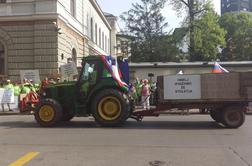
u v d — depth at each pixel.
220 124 17.20
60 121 18.09
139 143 12.13
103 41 70.69
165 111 18.27
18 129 15.91
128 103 16.66
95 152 10.66
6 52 34.38
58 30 33.47
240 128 15.91
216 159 9.73
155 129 15.59
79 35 43.25
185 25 55.56
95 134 14.20
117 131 15.02
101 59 17.14
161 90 16.75
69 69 26.28
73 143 12.18
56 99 17.42
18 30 34.16
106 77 17.05
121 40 62.03
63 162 9.45
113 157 10.01
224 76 16.27
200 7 55.44
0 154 10.44
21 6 33.97
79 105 17.28
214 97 16.28
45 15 33.44
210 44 55.78
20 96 25.50
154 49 57.72
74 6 41.28
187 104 16.52
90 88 17.11
